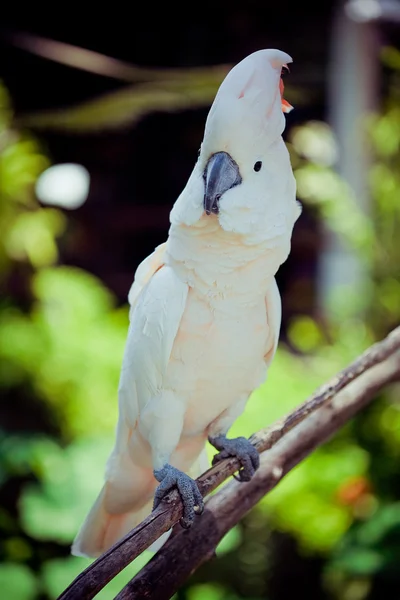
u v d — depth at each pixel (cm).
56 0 879
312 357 612
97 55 864
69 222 852
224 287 223
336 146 670
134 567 425
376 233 632
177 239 222
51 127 810
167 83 786
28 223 680
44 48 843
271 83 206
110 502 253
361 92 650
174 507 223
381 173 637
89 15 895
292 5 824
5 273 693
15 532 493
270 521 530
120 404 245
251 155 207
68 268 777
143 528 212
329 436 294
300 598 536
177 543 245
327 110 756
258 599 526
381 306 622
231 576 541
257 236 213
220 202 207
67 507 466
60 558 483
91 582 191
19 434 554
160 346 227
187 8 874
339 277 641
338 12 687
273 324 236
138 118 801
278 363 571
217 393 240
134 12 888
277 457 276
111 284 878
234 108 203
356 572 434
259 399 528
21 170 680
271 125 208
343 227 610
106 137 873
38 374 616
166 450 237
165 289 227
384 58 646
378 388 308
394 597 508
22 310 692
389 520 454
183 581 242
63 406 609
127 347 241
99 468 488
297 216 225
